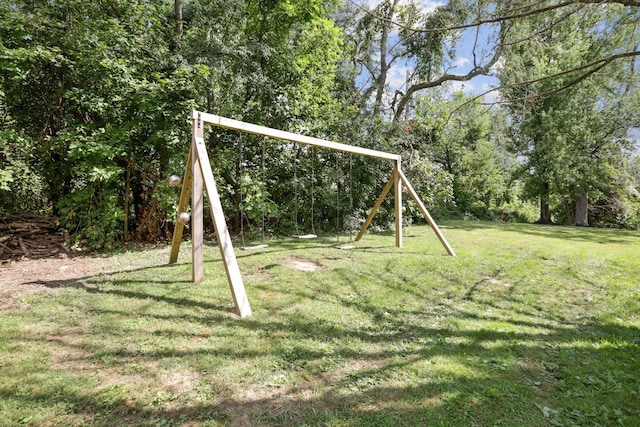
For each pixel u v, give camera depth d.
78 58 5.89
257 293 3.85
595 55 5.39
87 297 3.61
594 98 14.73
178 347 2.55
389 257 5.91
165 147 6.88
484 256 6.25
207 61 7.10
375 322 3.18
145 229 7.16
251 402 1.95
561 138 15.20
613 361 2.54
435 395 2.04
